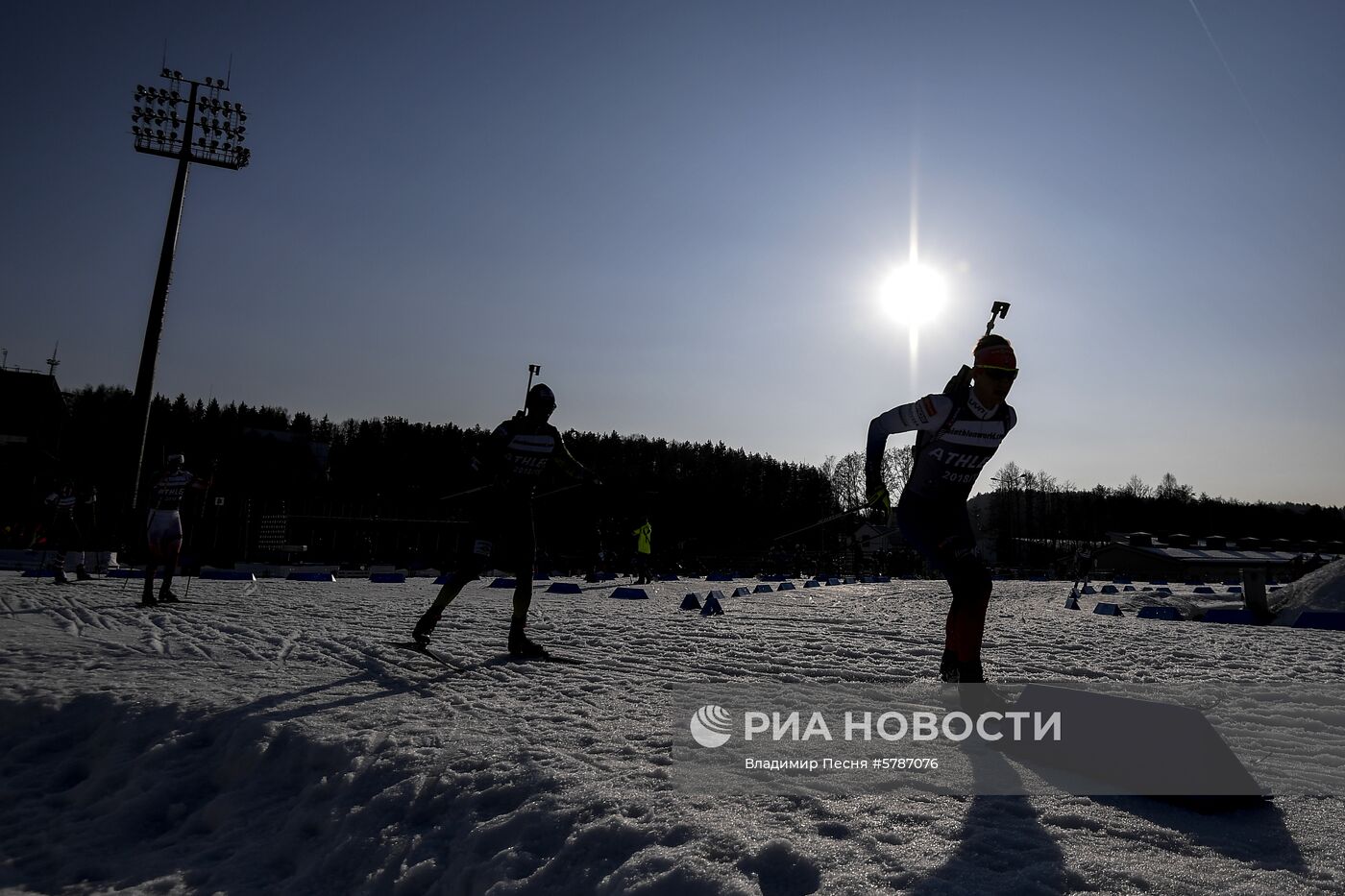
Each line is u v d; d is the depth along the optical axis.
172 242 20.23
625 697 3.92
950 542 3.73
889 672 4.61
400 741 3.09
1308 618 9.00
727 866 1.94
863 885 1.80
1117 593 18.16
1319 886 1.75
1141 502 110.00
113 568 16.02
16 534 26.98
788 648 5.69
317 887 2.43
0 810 3.24
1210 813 2.26
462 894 2.17
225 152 21.30
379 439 69.31
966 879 1.82
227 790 3.16
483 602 9.91
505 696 3.95
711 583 21.84
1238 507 114.75
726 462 83.38
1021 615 10.05
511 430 5.41
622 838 2.17
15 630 6.12
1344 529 114.94
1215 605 11.91
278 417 86.38
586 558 32.75
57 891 2.58
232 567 18.66
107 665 4.79
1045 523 104.06
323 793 2.87
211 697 3.91
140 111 20.25
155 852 2.84
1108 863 1.89
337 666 4.82
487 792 2.58
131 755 3.50
